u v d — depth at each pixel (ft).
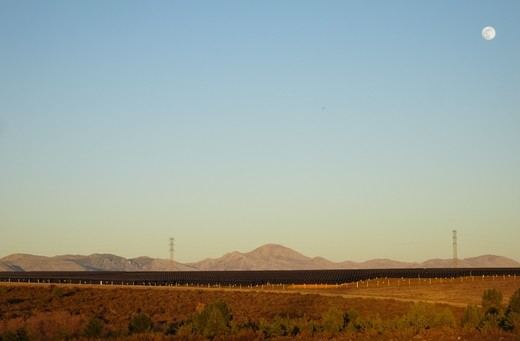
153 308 281.95
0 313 261.85
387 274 525.34
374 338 135.44
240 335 148.15
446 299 299.17
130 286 355.15
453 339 127.44
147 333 157.79
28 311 269.23
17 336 157.17
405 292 342.03
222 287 365.40
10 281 394.93
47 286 337.72
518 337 124.88
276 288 363.76
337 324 160.66
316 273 643.45
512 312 144.25
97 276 558.15
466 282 395.14
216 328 157.48
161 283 400.47
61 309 278.26
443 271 588.50
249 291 331.16
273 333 154.10
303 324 161.48
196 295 318.24
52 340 159.33
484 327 139.54
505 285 372.79
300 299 306.14
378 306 276.00
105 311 277.64
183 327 160.25
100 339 151.12
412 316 158.61
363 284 396.16
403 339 131.85
